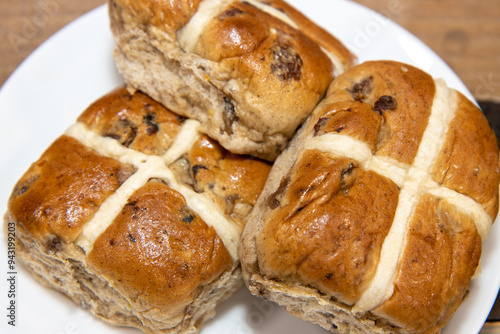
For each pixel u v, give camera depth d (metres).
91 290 0.23
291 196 0.21
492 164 0.23
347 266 0.21
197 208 0.23
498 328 0.25
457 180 0.22
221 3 0.24
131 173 0.23
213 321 0.24
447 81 0.28
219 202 0.23
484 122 0.24
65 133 0.25
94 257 0.22
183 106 0.25
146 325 0.23
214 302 0.24
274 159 0.25
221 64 0.23
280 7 0.26
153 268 0.22
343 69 0.26
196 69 0.24
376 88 0.23
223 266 0.23
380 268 0.21
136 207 0.22
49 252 0.22
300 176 0.22
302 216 0.21
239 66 0.23
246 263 0.22
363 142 0.22
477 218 0.22
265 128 0.24
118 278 0.22
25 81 0.28
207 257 0.22
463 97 0.24
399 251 0.21
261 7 0.25
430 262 0.21
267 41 0.23
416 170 0.22
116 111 0.25
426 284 0.21
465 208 0.22
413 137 0.22
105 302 0.23
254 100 0.23
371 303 0.21
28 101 0.27
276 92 0.23
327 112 0.23
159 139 0.25
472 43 0.33
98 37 0.29
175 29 0.24
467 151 0.23
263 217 0.22
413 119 0.23
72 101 0.28
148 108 0.25
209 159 0.24
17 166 0.26
